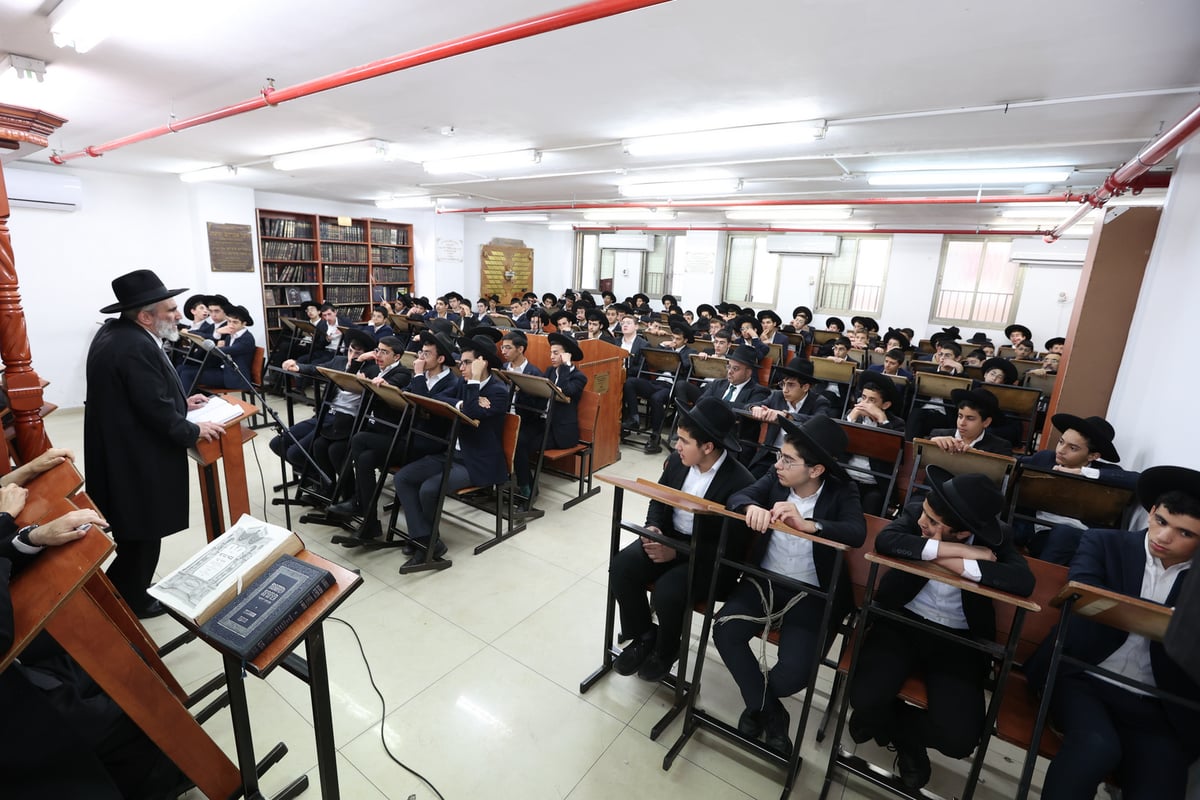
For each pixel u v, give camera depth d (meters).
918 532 1.75
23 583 1.04
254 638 1.12
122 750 1.39
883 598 1.74
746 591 1.94
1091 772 1.32
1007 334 6.63
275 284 7.68
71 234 5.71
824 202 6.20
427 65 2.66
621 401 4.84
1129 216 3.32
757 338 6.60
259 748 1.77
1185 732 1.37
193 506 3.50
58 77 2.90
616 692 2.12
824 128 3.42
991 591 1.22
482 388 3.04
